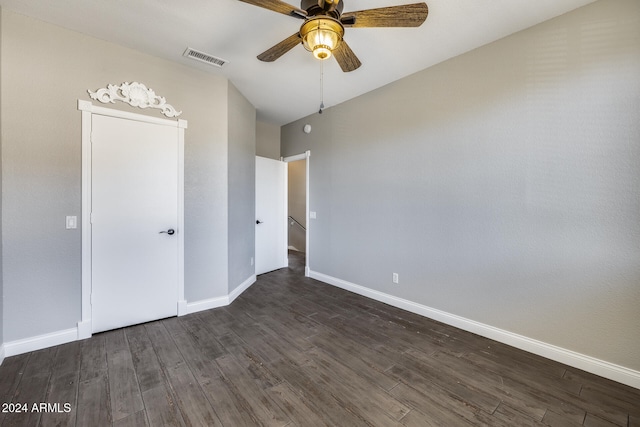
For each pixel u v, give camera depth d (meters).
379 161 3.48
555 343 2.21
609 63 1.96
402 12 1.64
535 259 2.29
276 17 2.23
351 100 3.84
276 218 5.07
